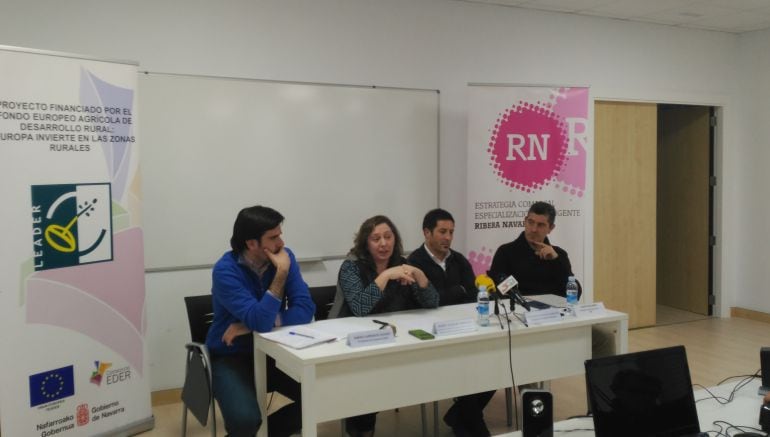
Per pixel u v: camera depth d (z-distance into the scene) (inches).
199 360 100.5
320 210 159.2
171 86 142.2
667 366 69.4
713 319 227.5
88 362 114.3
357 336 88.0
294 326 101.1
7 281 103.1
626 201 211.0
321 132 158.4
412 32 169.9
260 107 151.1
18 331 104.6
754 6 187.3
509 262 140.1
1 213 102.2
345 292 109.8
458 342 93.7
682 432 67.4
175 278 145.1
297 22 155.2
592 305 111.0
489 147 165.3
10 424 103.9
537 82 189.5
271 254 100.0
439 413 135.0
